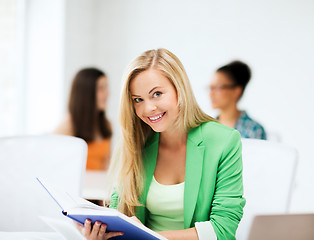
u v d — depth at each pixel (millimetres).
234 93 3111
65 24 4035
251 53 3988
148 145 1506
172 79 1354
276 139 3393
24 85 3992
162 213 1446
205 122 1494
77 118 3254
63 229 1159
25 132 4004
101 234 1156
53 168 1678
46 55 4016
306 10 3752
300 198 3730
